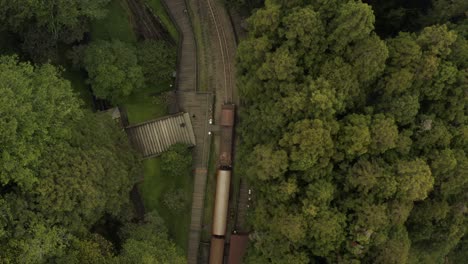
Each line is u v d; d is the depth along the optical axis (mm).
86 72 67875
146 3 70812
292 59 53188
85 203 51562
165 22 70875
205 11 70312
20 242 47125
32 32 60844
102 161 54875
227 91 69000
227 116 66188
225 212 65125
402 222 54844
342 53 54500
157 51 66812
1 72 49781
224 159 66375
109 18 70312
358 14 49875
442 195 58688
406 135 55312
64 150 51625
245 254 62438
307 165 52500
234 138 67750
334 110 52281
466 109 57906
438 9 60250
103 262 53281
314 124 51500
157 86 69812
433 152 56562
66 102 53719
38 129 49656
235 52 69562
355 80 54094
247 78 59031
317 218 53094
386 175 53531
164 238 60781
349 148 53250
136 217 65625
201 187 67625
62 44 66500
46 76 53938
